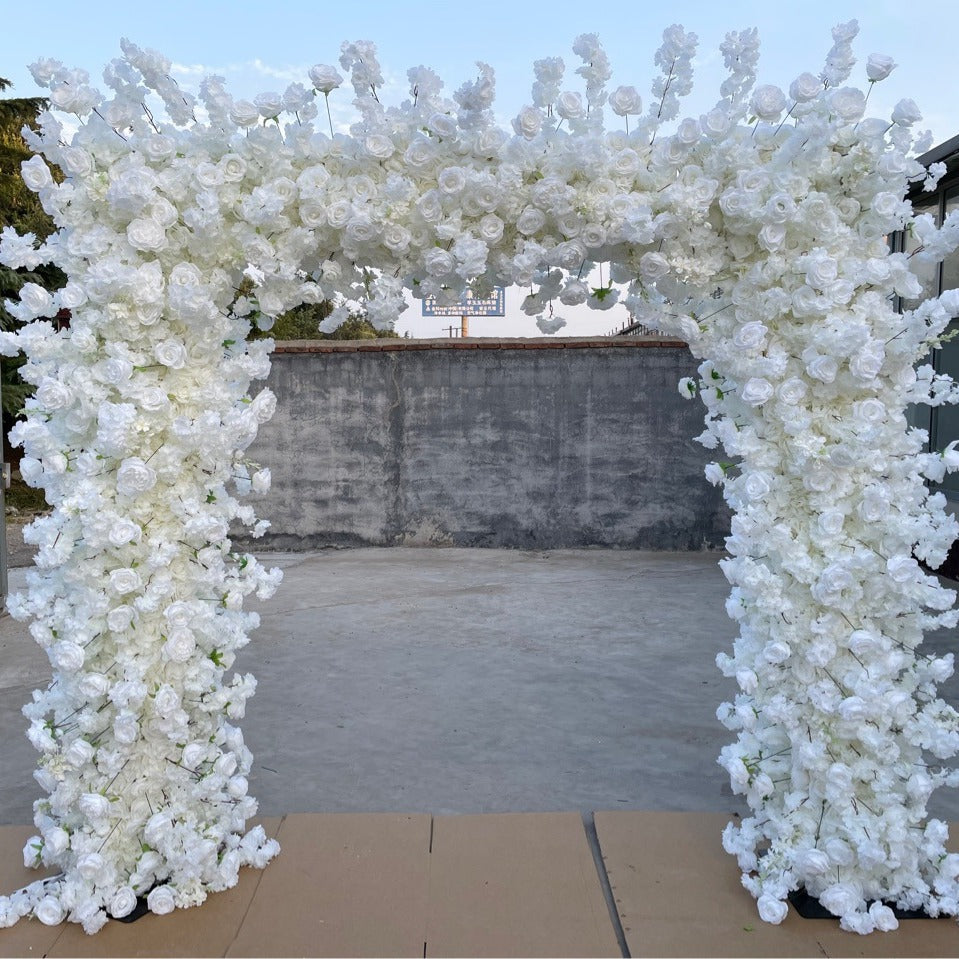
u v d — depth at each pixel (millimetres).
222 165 2045
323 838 2516
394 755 3316
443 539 7809
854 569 2070
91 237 2020
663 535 7629
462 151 2064
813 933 2057
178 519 2146
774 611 2119
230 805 2295
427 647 4812
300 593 6156
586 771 3158
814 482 2066
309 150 2104
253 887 2258
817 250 2027
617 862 2373
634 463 7598
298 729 3596
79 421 2080
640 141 2148
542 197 2012
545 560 7262
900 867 2131
